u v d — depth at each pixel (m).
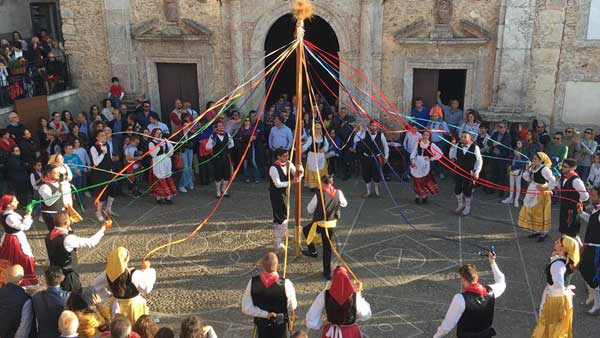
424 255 8.52
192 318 4.45
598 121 11.76
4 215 7.34
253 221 9.85
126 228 9.63
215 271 8.10
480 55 12.03
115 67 13.63
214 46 13.16
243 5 12.72
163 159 9.39
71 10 13.58
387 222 9.73
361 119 12.77
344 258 8.45
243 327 6.77
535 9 11.43
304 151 11.55
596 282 6.80
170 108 13.99
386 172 12.12
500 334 6.54
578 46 11.46
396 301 7.28
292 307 5.52
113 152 10.33
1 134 10.55
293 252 8.64
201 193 11.32
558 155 10.47
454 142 10.11
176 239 9.17
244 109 13.18
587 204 9.98
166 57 13.48
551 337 5.89
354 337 5.18
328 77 15.61
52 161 8.42
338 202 7.61
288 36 15.54
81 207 10.30
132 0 13.20
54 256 6.62
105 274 5.93
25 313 5.41
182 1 12.97
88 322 5.45
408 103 12.66
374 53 12.45
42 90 13.35
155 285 7.74
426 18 12.04
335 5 12.38
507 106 12.02
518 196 10.34
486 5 11.73
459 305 5.12
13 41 13.68
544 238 8.91
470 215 10.02
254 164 11.79
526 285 7.62
